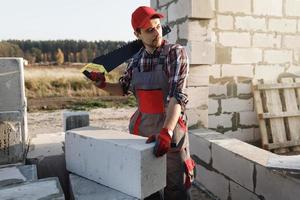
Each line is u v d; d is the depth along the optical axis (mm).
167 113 2252
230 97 5508
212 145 4051
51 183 2139
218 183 3982
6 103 2891
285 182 2871
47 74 18547
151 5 5660
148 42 2400
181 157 2504
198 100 4727
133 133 2633
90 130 2592
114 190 2205
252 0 5480
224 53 5410
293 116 5684
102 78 2717
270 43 5699
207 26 4609
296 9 5812
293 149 5656
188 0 4488
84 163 2432
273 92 5637
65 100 13781
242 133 5641
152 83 2449
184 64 2354
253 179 3299
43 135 3791
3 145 2693
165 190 2584
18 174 2465
